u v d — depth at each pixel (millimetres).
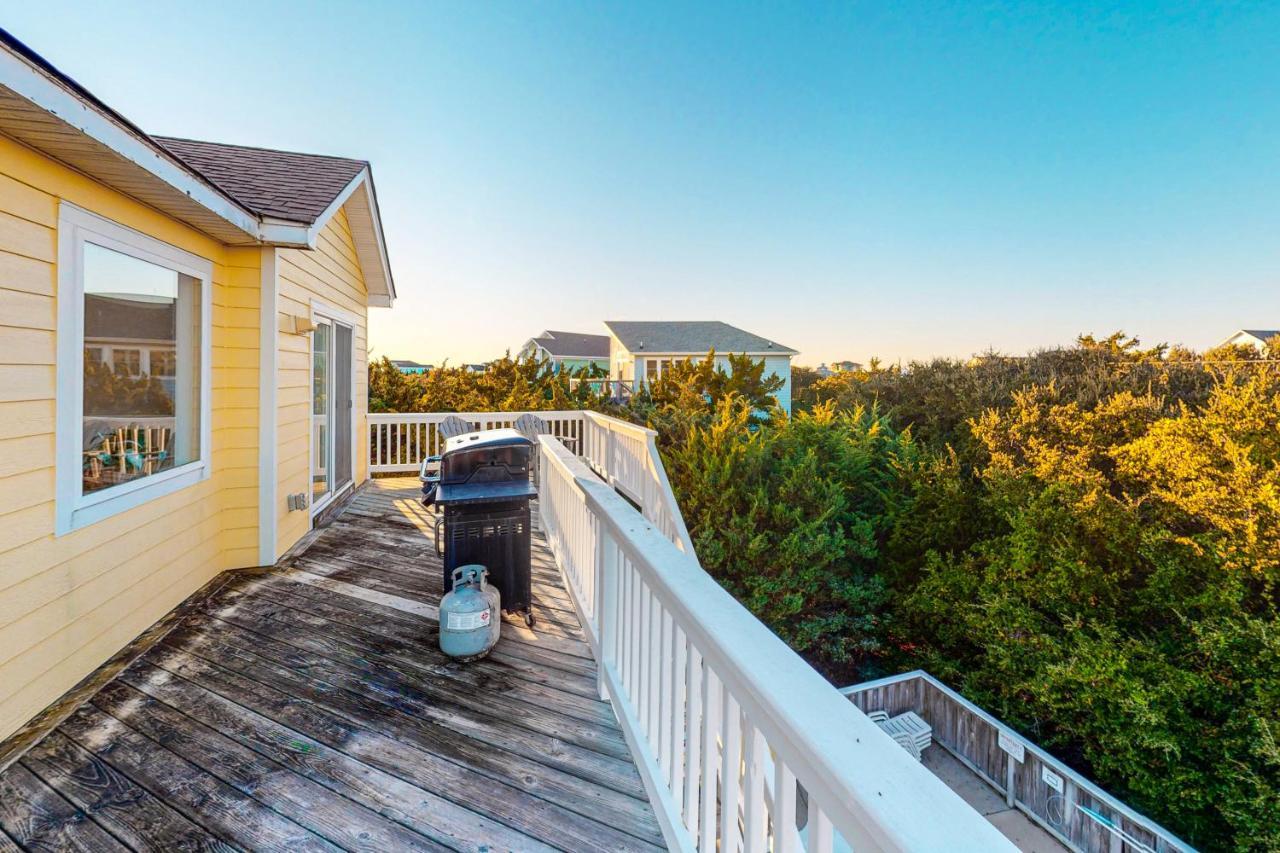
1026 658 6547
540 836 1684
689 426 10227
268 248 4059
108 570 2770
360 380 7125
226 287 3969
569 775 1956
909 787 632
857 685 6684
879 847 595
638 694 1994
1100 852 4887
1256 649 5309
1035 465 8461
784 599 7832
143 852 1622
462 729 2223
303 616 3293
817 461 9234
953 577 7602
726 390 15250
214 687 2525
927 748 6586
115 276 2828
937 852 537
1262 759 4957
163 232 3191
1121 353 12070
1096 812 4941
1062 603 6691
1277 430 6809
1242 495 6125
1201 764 5352
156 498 3191
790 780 864
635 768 1992
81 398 2574
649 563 1621
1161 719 5332
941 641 7762
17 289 2227
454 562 3023
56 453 2428
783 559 7914
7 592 2176
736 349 23812
